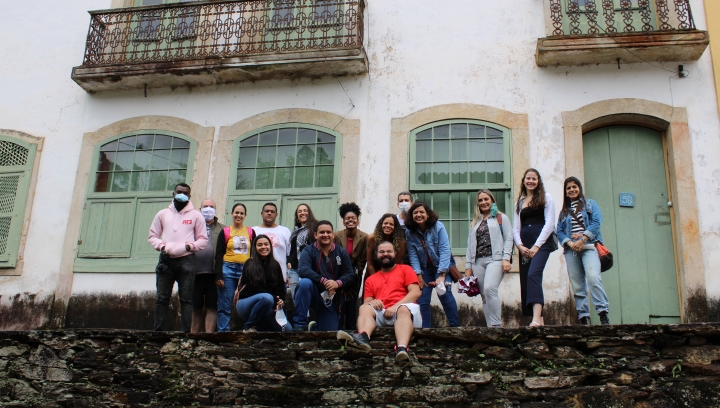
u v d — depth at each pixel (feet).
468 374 16.97
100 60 29.25
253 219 27.22
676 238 24.97
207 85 29.17
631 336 16.87
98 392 18.39
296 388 17.33
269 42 27.78
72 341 19.03
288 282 22.13
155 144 28.86
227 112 28.73
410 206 20.86
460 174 26.37
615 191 25.91
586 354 16.98
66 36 30.96
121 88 29.53
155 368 18.39
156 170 28.53
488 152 26.45
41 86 30.42
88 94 29.96
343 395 17.10
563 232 20.45
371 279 19.12
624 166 26.14
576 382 16.65
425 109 27.30
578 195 20.38
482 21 28.02
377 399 16.96
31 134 29.76
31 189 28.96
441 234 20.47
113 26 30.22
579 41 25.75
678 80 25.94
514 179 25.89
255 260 19.88
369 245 20.27
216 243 22.62
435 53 27.94
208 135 28.53
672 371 16.48
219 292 22.06
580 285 19.93
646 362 16.66
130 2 31.17
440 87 27.48
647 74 26.17
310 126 27.94
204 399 17.74
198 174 28.14
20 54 31.01
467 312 24.72
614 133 26.53
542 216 19.94
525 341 17.20
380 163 26.96
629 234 25.41
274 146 28.04
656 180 25.85
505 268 19.63
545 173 25.75
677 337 16.72
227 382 17.81
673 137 25.38
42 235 28.30
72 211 28.40
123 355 18.67
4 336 19.29
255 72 28.09
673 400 16.20
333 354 17.61
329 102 28.07
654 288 24.80
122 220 27.99
